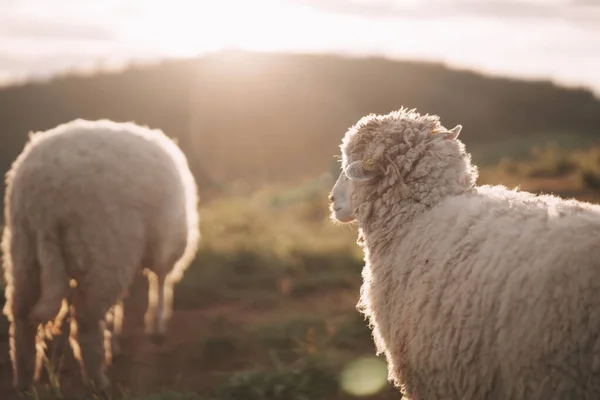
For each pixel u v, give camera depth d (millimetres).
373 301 3357
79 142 4762
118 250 4707
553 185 11484
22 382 4676
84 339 4676
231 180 22344
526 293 2537
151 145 5141
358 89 30625
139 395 4730
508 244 2699
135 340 5984
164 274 5562
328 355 5121
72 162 4633
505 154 17734
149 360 5547
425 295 2943
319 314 6289
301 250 8852
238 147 25578
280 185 19547
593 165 12227
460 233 2926
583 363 2389
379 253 3326
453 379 2811
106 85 29531
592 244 2465
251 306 6938
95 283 4641
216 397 4598
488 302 2656
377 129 3357
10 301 4719
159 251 5148
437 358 2863
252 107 27703
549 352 2449
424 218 3152
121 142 4914
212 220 11547
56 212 4566
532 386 2500
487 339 2648
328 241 9516
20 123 26828
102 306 4676
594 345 2371
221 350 5680
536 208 2811
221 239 9844
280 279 7750
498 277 2650
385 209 3309
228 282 7680
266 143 25719
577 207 2740
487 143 24625
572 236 2543
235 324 6348
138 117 27391
